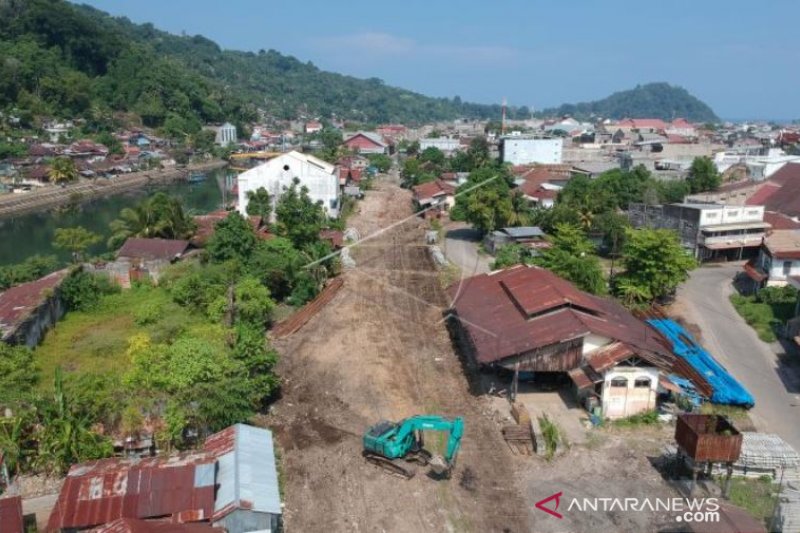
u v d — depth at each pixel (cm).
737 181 8362
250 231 4766
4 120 12562
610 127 19862
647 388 2841
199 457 2141
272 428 2783
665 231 4553
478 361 2967
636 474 2439
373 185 11162
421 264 5622
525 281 3725
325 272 5006
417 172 10762
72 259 5609
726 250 5619
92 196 10206
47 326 3744
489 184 7144
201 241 5406
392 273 5334
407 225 7412
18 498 1969
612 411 2852
